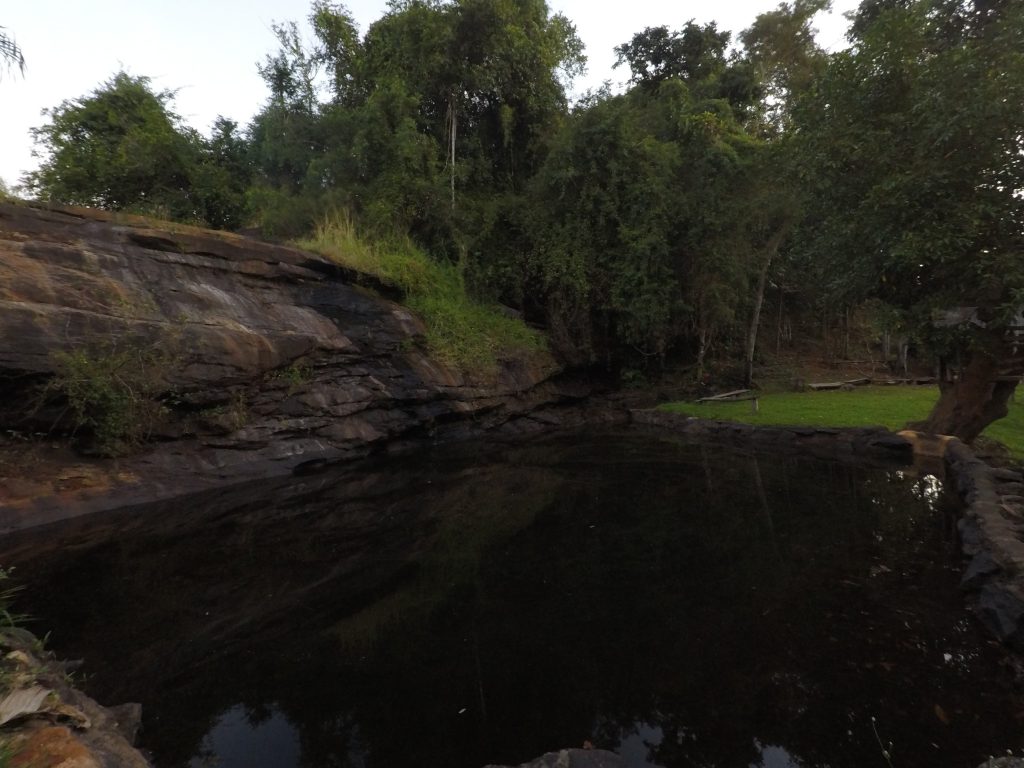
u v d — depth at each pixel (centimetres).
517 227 1900
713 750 325
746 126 2305
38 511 739
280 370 1081
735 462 1109
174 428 923
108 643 448
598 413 1809
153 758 322
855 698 365
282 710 369
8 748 248
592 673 403
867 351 2905
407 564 611
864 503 801
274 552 648
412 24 1827
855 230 892
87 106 1645
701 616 479
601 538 682
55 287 834
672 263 1902
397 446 1287
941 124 734
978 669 390
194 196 1642
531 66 1956
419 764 322
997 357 918
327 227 1436
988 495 680
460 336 1495
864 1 1220
